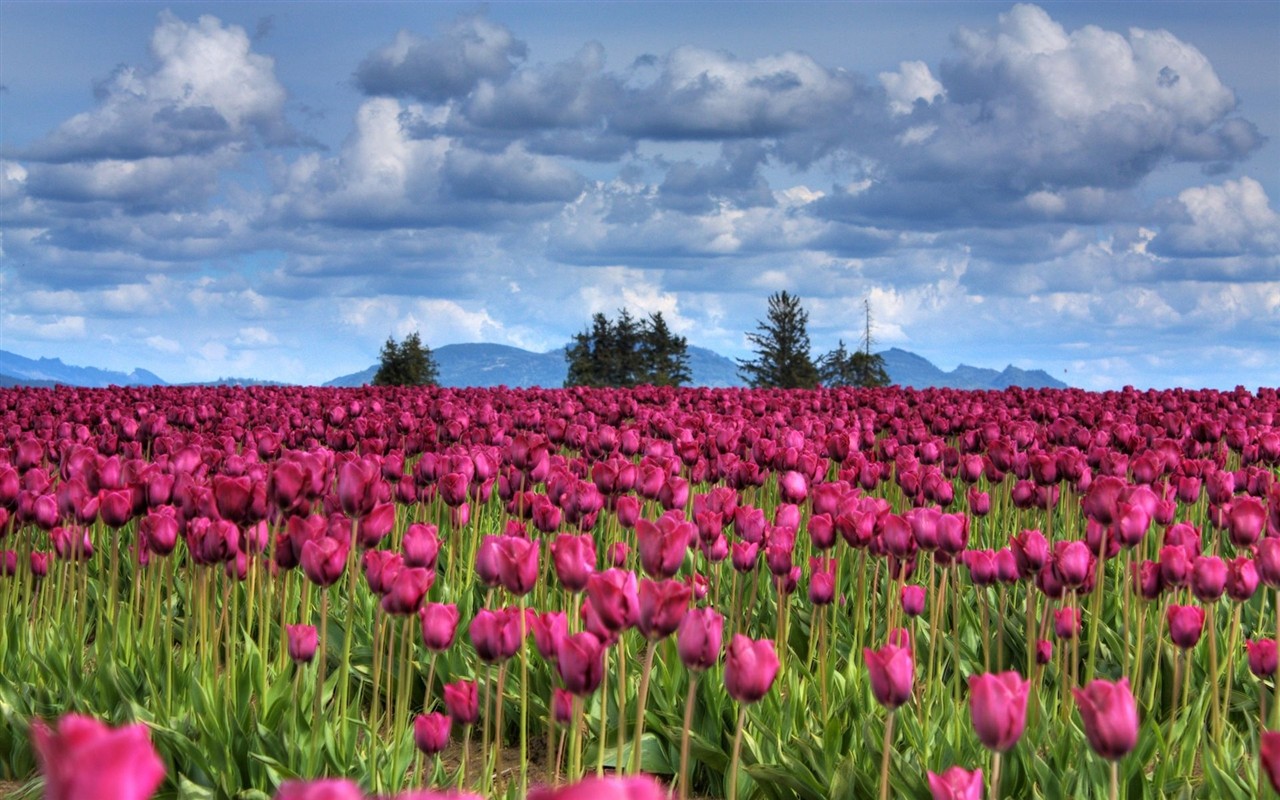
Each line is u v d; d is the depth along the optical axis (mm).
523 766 4777
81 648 7016
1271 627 8250
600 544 9594
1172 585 5980
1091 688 3584
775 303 85250
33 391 21219
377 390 22375
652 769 6258
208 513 6602
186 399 19375
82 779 1287
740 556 6906
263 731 5711
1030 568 5973
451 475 8016
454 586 8703
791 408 18375
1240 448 10906
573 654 3945
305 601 7027
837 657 7676
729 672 3953
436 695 7312
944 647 7656
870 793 5398
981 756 5555
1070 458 8438
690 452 9906
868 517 6539
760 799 5949
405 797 1529
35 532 9406
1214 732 5773
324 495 7070
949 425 13352
